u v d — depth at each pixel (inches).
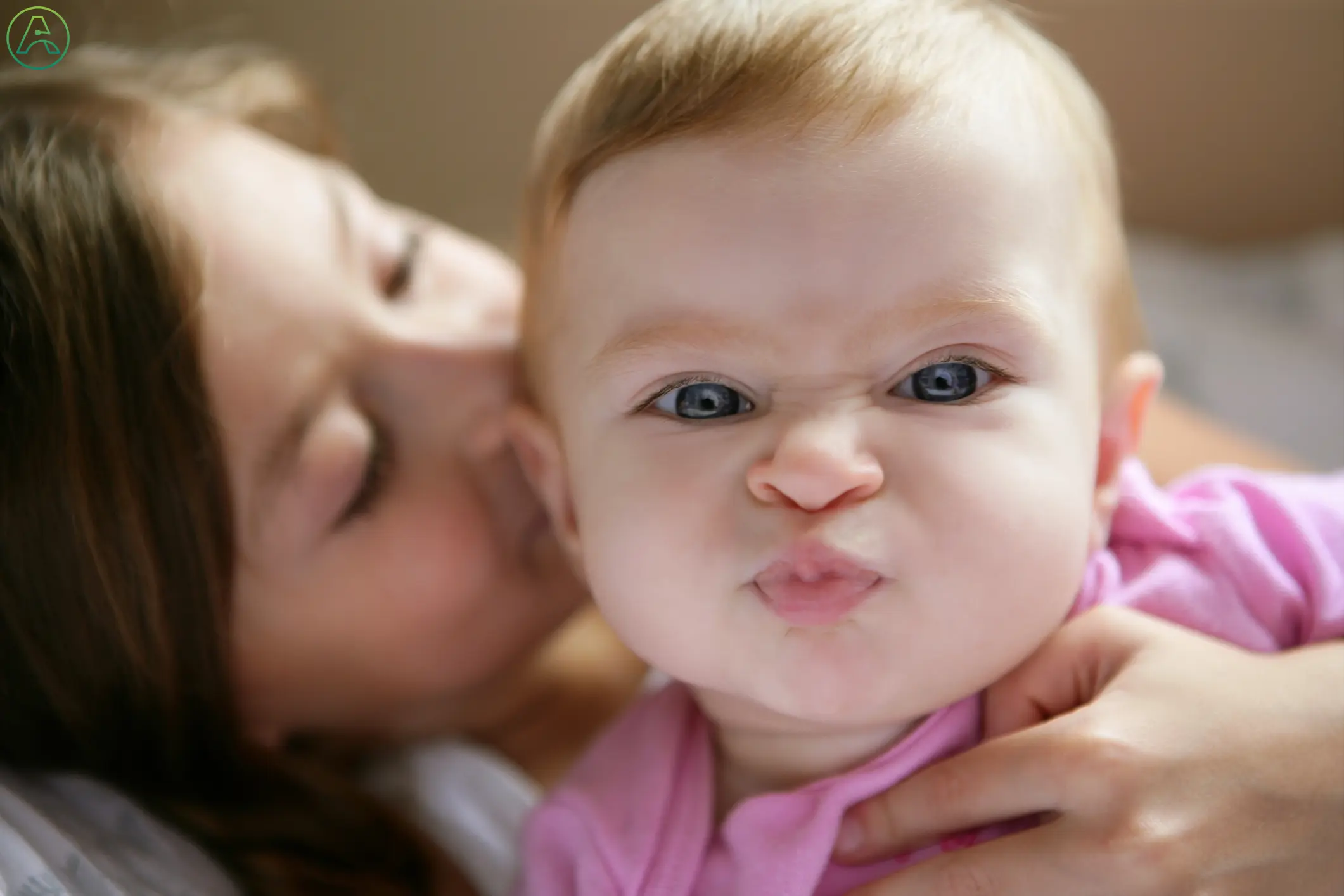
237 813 32.4
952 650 22.4
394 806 34.1
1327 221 72.1
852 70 23.0
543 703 40.2
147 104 34.8
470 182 68.1
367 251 33.5
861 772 24.2
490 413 31.7
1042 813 23.8
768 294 22.1
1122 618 25.0
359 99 65.7
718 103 22.9
